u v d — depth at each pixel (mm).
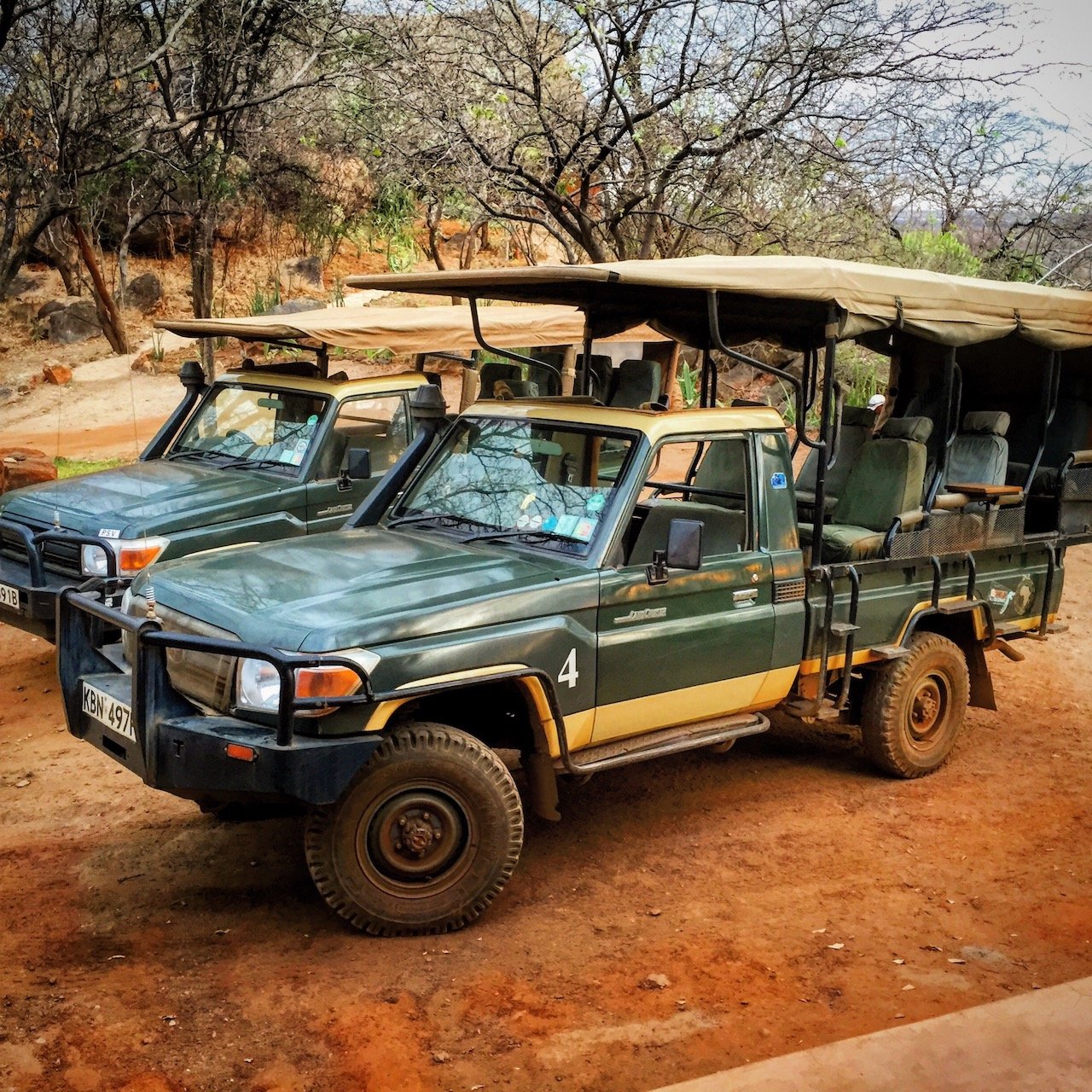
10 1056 3654
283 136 18359
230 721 4418
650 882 5238
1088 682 8664
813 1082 3465
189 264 29938
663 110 12000
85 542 7078
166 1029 3871
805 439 5965
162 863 5316
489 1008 4082
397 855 4566
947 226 13969
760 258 5957
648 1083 3648
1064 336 6777
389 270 29312
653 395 11141
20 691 7965
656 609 5230
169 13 14633
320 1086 3590
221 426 9031
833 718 6168
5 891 4984
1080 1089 3420
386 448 8695
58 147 12266
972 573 6730
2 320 27984
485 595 4746
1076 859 5570
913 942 4680
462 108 12156
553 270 5082
